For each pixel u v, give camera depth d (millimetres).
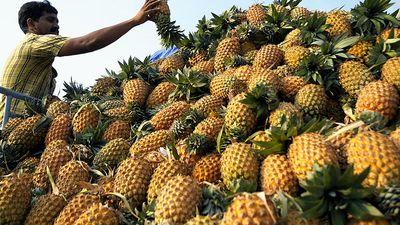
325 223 694
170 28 2100
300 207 678
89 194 998
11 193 1019
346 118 1073
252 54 1709
